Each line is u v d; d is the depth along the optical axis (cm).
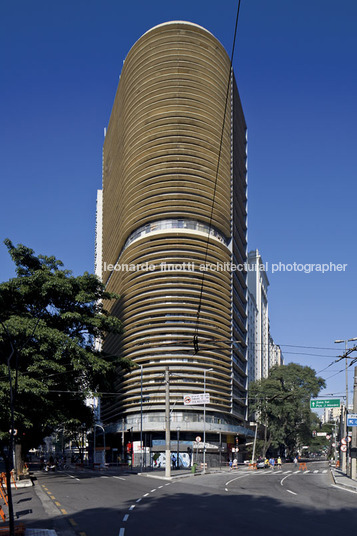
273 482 3869
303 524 1625
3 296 4412
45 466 6412
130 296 9294
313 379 9369
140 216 9250
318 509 2036
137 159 9425
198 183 9162
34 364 3991
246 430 10288
